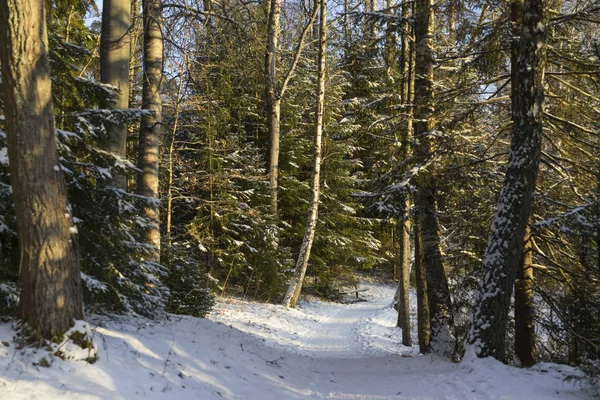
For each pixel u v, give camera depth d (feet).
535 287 34.17
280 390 22.72
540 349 36.78
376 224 92.73
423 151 33.83
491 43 30.58
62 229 17.01
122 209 22.80
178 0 38.63
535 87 25.38
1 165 18.58
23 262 16.63
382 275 117.91
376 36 39.83
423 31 35.73
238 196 68.08
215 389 19.93
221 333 30.94
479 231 35.68
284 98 80.02
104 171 21.77
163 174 60.29
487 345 25.17
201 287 43.98
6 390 12.98
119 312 26.00
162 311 28.76
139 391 16.37
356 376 27.09
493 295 25.50
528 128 25.50
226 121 67.00
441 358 31.60
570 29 31.53
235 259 67.00
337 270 89.35
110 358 17.83
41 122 16.63
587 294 31.35
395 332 60.44
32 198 16.40
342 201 87.15
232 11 43.37
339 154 80.79
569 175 31.48
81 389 14.62
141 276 25.72
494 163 35.94
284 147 80.53
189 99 56.34
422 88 35.63
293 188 79.46
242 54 46.88
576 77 31.55
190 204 67.05
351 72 73.20
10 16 16.05
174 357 21.40
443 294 33.78
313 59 89.66
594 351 30.81
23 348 15.67
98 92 25.29
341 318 71.05
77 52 24.88
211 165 62.59
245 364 25.20
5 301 17.71
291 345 43.32
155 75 36.09
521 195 25.58
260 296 71.20
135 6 48.37
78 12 39.32
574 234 28.40
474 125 36.24
